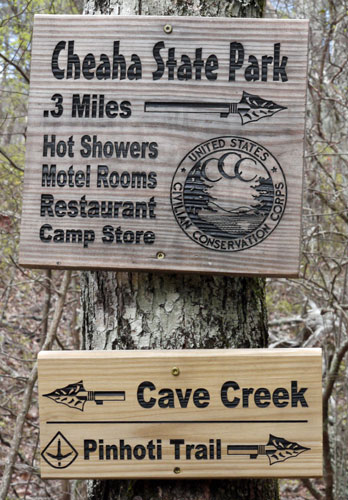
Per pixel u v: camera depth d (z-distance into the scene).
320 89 5.26
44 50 2.05
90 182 2.04
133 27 2.04
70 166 2.04
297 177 2.01
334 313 4.64
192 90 2.02
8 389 5.14
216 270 2.00
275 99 2.02
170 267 2.01
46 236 2.04
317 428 1.99
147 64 2.03
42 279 4.68
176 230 2.02
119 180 2.03
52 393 2.01
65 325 6.20
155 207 2.02
